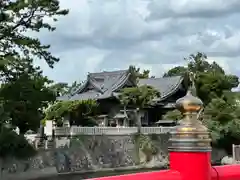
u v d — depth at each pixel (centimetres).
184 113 298
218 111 5856
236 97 6512
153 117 7438
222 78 6575
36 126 3706
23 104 3488
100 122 6925
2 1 3378
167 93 7512
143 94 6462
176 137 291
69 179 4519
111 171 5031
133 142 5297
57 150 4566
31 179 4166
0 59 3325
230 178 322
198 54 7006
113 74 7719
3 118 3312
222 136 5650
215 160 5441
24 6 3391
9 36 3431
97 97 7119
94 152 4938
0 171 3847
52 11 3516
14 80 3541
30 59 3572
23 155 4053
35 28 3525
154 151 5425
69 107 6222
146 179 267
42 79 3628
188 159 285
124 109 6656
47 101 3719
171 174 281
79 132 4941
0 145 3619
